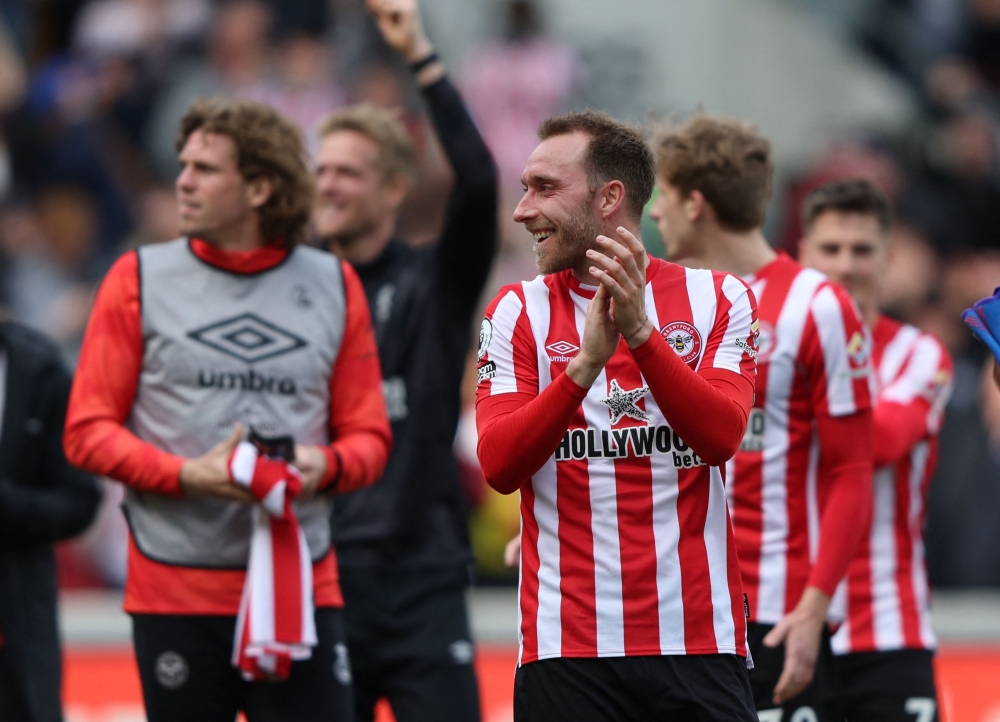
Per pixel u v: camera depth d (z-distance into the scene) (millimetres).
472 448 25750
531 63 36750
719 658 11289
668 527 11266
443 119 17031
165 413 13828
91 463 13570
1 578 15930
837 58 39938
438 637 16500
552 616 11320
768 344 14008
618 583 11227
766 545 13969
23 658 15906
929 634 16203
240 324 13984
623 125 11422
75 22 41156
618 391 11297
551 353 11484
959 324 32406
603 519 11281
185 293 13953
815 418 14000
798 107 39531
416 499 16688
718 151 14305
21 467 16219
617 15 39344
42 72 39938
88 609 25297
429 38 39188
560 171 11242
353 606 16391
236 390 13883
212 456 13445
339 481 14125
